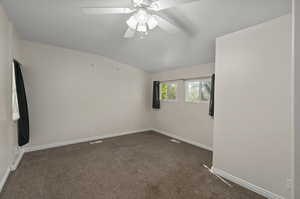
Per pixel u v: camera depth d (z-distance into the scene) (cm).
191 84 364
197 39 235
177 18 189
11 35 209
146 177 203
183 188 180
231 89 198
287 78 150
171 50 294
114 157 267
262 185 168
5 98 186
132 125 443
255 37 174
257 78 172
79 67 340
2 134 175
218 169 213
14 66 231
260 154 170
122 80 415
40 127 297
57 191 170
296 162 75
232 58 196
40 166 227
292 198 76
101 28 230
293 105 77
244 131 184
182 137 378
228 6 156
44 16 199
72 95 333
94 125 369
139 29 158
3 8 178
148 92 476
